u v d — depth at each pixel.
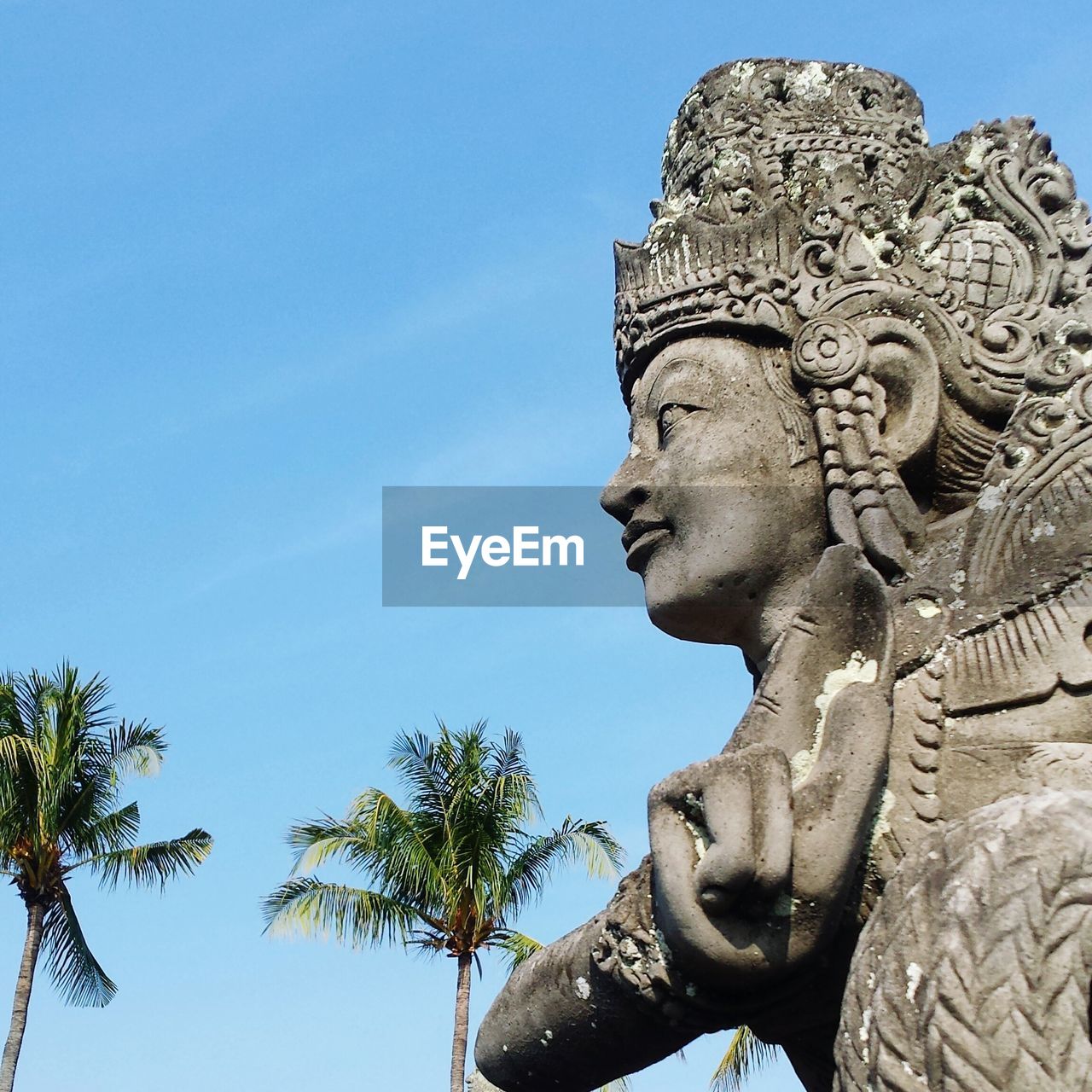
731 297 3.37
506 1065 3.13
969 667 2.88
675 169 3.76
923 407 3.24
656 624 3.36
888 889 2.61
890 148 3.58
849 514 3.15
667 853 2.74
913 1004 2.43
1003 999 2.37
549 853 13.05
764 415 3.29
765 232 3.41
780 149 3.58
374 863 12.84
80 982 14.77
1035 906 2.43
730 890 2.66
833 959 2.80
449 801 12.82
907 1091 2.38
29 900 14.40
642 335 3.48
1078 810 2.52
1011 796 2.71
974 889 2.47
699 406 3.32
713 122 3.67
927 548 3.12
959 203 3.48
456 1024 12.68
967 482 3.27
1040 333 3.18
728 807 2.69
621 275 3.61
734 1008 2.83
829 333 3.27
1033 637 2.86
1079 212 3.43
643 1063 3.02
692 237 3.46
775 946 2.70
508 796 12.82
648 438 3.43
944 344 3.29
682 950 2.73
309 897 12.66
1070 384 3.11
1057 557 2.92
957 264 3.37
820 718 2.86
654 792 2.81
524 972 3.14
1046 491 3.00
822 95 3.65
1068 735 2.78
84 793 14.45
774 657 2.93
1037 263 3.38
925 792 2.79
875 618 2.90
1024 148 3.49
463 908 12.69
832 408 3.25
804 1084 3.12
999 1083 2.32
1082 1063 2.32
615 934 2.89
